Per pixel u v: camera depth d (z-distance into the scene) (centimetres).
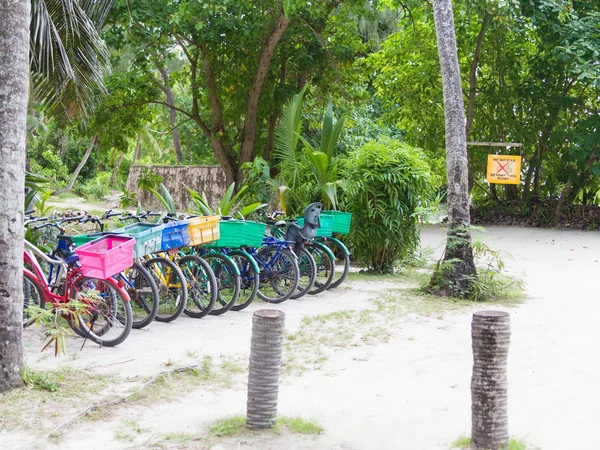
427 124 2378
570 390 553
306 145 1196
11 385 512
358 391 549
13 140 514
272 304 912
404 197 1196
